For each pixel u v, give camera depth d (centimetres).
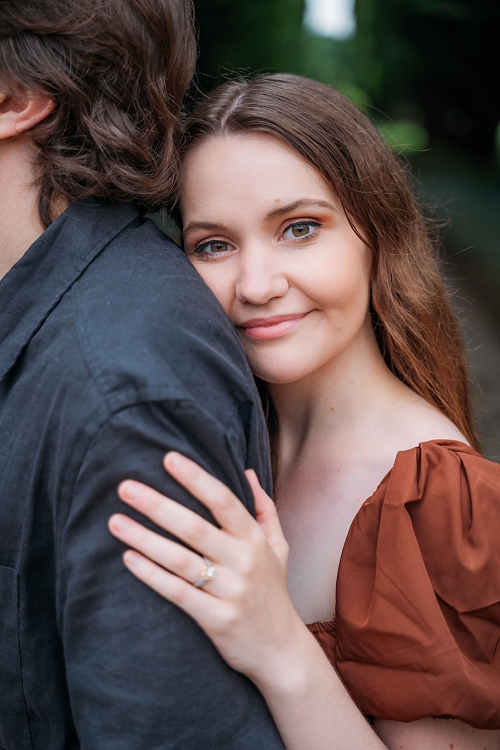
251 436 100
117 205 108
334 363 140
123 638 85
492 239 959
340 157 124
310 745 97
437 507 113
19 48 98
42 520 92
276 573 94
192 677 88
